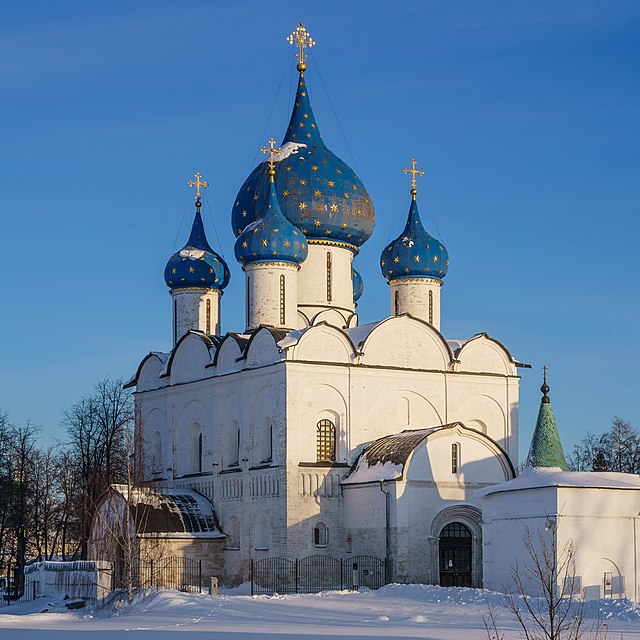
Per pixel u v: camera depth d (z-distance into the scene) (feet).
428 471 237.04
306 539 244.63
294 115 301.02
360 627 158.51
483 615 169.99
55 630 166.91
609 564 202.39
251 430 257.55
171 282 297.94
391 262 282.56
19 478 339.98
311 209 281.95
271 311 264.11
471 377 266.77
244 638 144.97
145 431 295.48
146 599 209.15
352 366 253.44
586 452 376.68
